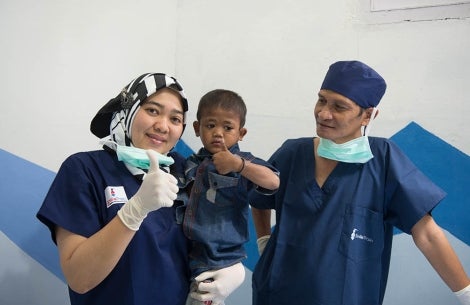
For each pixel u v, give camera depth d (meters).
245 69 1.60
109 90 1.52
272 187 0.98
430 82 1.43
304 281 1.06
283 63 1.56
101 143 0.95
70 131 1.45
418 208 1.07
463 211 1.39
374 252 1.09
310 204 1.14
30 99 1.40
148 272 0.84
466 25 1.40
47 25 1.43
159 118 0.90
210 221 0.95
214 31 1.64
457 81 1.41
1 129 1.37
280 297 1.08
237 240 0.97
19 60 1.39
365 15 1.50
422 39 1.44
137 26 1.59
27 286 1.36
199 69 1.65
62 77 1.44
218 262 0.94
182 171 1.02
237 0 1.62
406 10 1.46
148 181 0.74
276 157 1.27
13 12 1.40
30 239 1.37
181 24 1.68
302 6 1.55
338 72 1.10
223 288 0.92
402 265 1.43
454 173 1.40
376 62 1.48
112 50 1.54
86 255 0.73
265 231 1.36
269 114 1.57
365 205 1.11
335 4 1.52
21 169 1.38
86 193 0.83
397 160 1.14
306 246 1.09
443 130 1.42
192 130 1.63
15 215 1.36
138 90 0.90
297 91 1.55
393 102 1.46
